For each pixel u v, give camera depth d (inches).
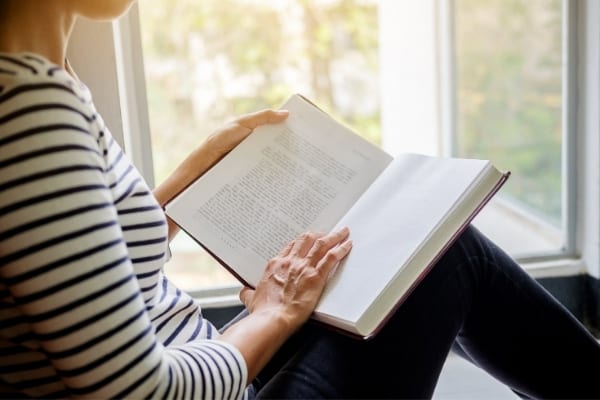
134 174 26.8
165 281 32.0
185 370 23.5
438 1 76.7
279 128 36.1
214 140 36.4
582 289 54.2
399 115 90.4
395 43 90.0
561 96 55.5
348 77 97.5
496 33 70.8
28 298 20.7
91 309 20.9
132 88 47.4
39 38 24.9
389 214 31.0
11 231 20.5
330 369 27.5
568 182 54.0
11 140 20.6
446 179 31.1
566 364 32.6
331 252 29.3
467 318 32.9
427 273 28.5
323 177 34.1
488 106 73.0
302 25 94.1
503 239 61.6
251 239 32.0
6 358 24.5
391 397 27.6
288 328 27.4
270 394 26.6
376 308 26.9
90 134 22.5
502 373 34.0
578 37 51.6
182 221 32.3
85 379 21.2
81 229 21.0
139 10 46.5
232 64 89.7
